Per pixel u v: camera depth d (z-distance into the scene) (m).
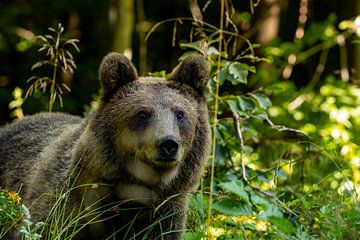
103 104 9.99
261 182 12.73
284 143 14.63
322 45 24.25
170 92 10.00
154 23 28.84
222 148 12.62
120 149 9.68
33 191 10.32
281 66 23.52
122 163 9.72
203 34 13.15
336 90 20.94
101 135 9.76
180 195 10.06
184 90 10.20
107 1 25.89
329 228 10.00
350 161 14.38
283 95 21.83
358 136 15.70
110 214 9.80
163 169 9.73
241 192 9.08
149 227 9.55
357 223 9.74
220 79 12.47
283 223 8.95
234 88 21.25
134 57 28.92
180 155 9.51
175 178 9.94
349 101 20.16
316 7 29.73
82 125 10.55
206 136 10.20
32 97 25.67
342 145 14.91
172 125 9.52
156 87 10.06
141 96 9.82
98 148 9.71
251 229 10.57
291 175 13.72
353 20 23.98
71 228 9.64
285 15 29.59
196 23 13.32
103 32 27.91
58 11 28.52
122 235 9.94
